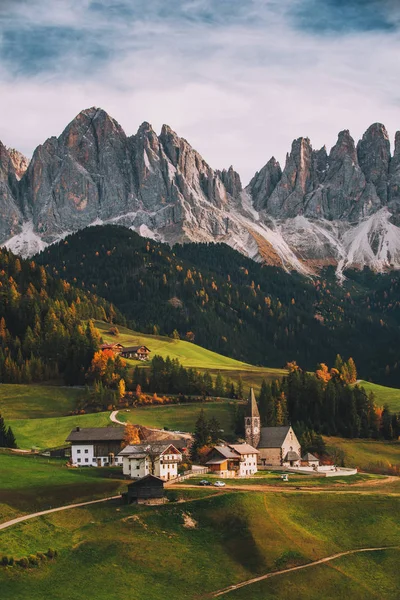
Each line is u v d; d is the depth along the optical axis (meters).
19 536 141.50
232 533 153.88
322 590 139.50
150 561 141.88
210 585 137.50
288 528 158.38
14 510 154.12
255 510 162.12
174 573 139.50
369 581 144.62
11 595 122.94
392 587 143.75
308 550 151.50
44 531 145.62
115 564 139.12
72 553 140.12
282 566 145.12
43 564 134.25
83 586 130.50
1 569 129.25
